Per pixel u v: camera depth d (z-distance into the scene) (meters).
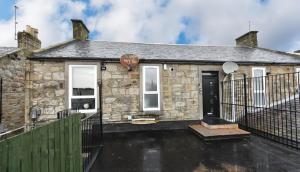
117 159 4.73
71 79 7.34
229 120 8.12
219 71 8.41
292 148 5.23
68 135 3.21
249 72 8.62
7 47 7.24
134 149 5.46
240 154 4.91
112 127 7.52
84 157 4.58
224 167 4.18
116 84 7.64
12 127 6.31
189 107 8.09
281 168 4.05
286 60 9.14
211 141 6.07
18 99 6.66
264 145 5.59
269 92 8.10
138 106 7.74
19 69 6.71
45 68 7.19
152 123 7.54
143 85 7.79
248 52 10.32
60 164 2.86
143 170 4.10
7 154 1.59
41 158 2.27
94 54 7.82
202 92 8.39
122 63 7.52
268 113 7.50
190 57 8.49
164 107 7.91
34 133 2.10
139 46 9.86
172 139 6.43
